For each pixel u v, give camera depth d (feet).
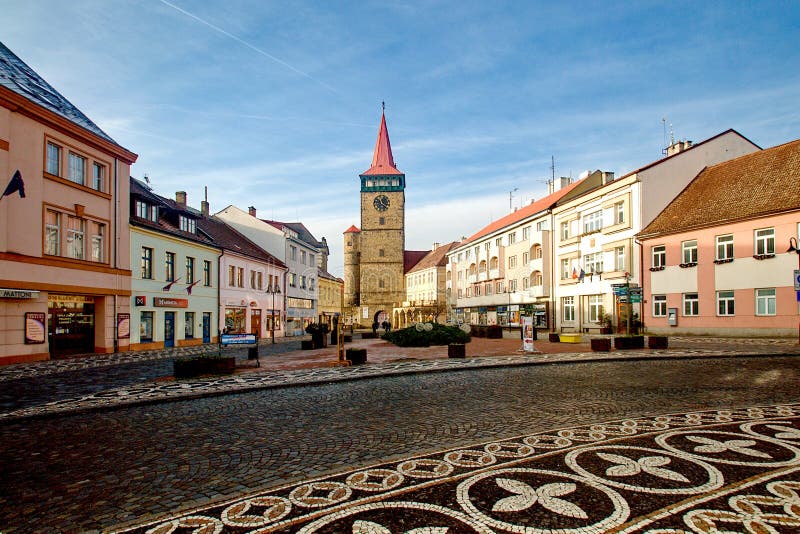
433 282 289.33
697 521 13.97
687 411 28.81
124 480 19.47
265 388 42.60
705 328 96.02
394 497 16.60
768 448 20.74
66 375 54.24
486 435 24.84
